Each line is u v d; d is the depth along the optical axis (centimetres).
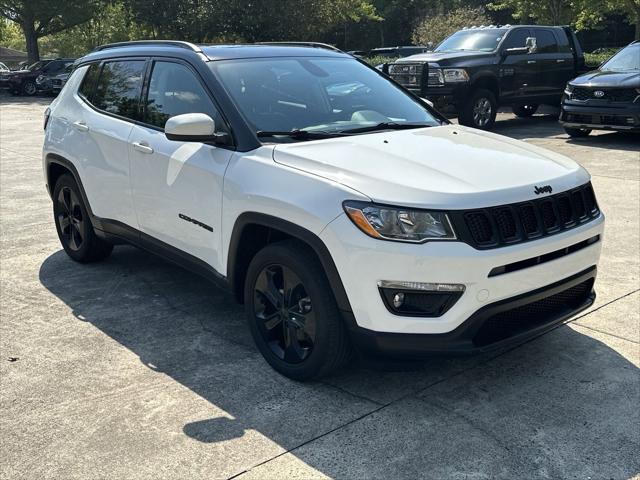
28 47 4000
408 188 324
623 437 314
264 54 460
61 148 551
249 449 307
